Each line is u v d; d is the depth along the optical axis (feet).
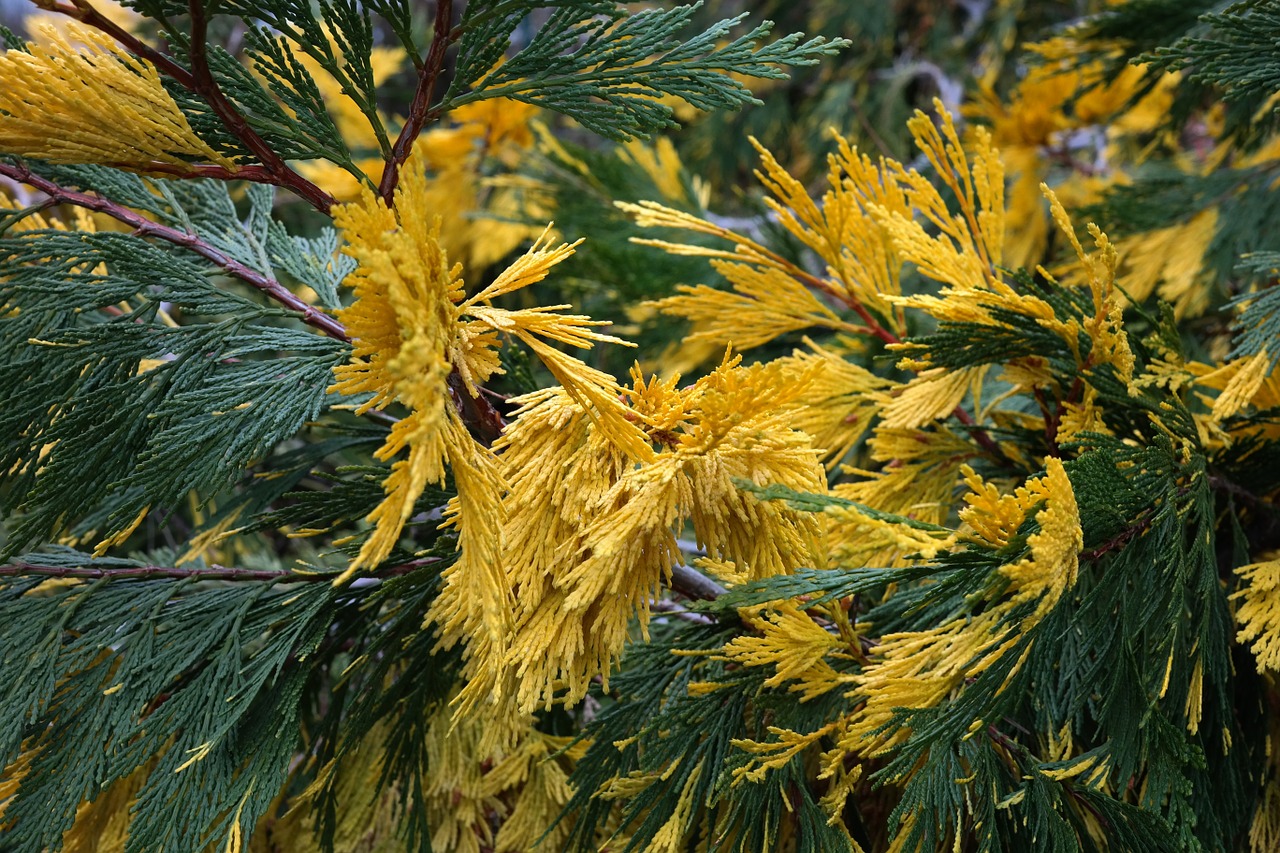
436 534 3.30
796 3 9.55
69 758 2.96
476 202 6.20
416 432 2.58
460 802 3.40
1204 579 2.96
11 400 2.93
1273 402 3.16
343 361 2.99
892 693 2.86
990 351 3.06
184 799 2.96
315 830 3.15
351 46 2.80
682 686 3.11
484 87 2.86
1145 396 3.02
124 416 2.95
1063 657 3.00
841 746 2.88
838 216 3.27
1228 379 3.08
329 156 2.86
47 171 3.04
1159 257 3.92
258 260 3.15
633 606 2.84
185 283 3.01
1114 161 5.61
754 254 3.29
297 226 6.98
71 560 3.10
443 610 2.91
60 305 2.97
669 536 2.81
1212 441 3.14
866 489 3.22
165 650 3.01
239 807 2.95
